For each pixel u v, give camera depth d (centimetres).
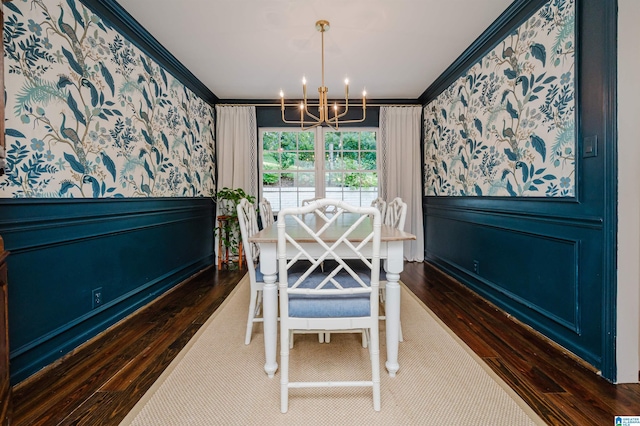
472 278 293
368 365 168
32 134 160
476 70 279
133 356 177
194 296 283
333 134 439
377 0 212
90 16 199
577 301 170
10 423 109
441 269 366
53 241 172
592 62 159
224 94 403
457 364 167
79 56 190
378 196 426
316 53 288
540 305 202
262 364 169
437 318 228
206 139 393
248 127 420
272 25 242
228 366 167
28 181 158
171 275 304
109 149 218
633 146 148
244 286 312
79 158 191
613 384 148
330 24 241
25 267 157
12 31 149
